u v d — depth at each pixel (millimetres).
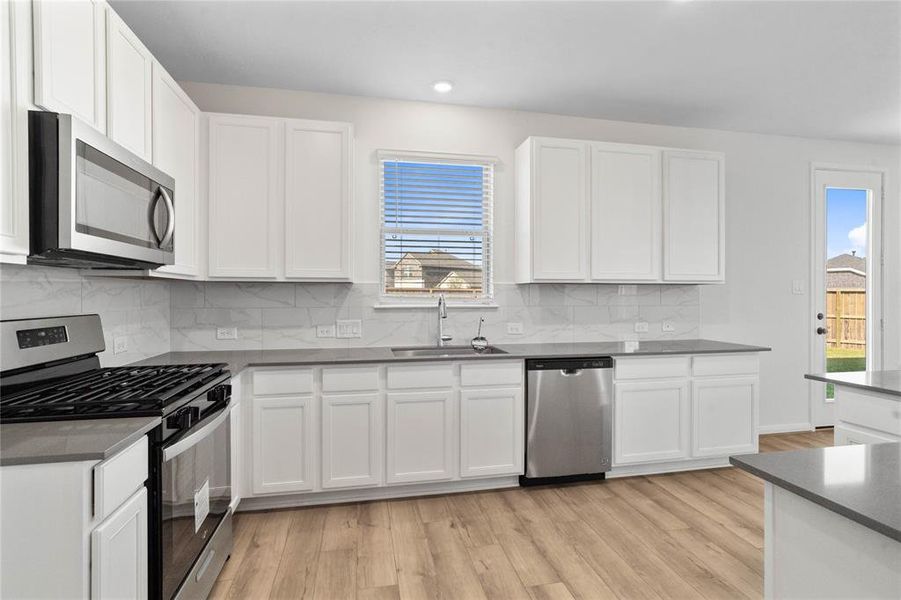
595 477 3139
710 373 3281
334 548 2289
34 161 1373
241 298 3139
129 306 2516
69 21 1541
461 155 3467
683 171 3510
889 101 3459
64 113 1515
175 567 1535
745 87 3215
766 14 2371
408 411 2822
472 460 2910
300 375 2682
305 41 2621
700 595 1912
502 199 3566
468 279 3525
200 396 1826
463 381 2893
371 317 3338
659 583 1994
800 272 4277
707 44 2658
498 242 3557
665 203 3473
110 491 1195
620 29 2508
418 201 3434
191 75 3023
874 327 4426
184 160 2551
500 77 3055
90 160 1492
